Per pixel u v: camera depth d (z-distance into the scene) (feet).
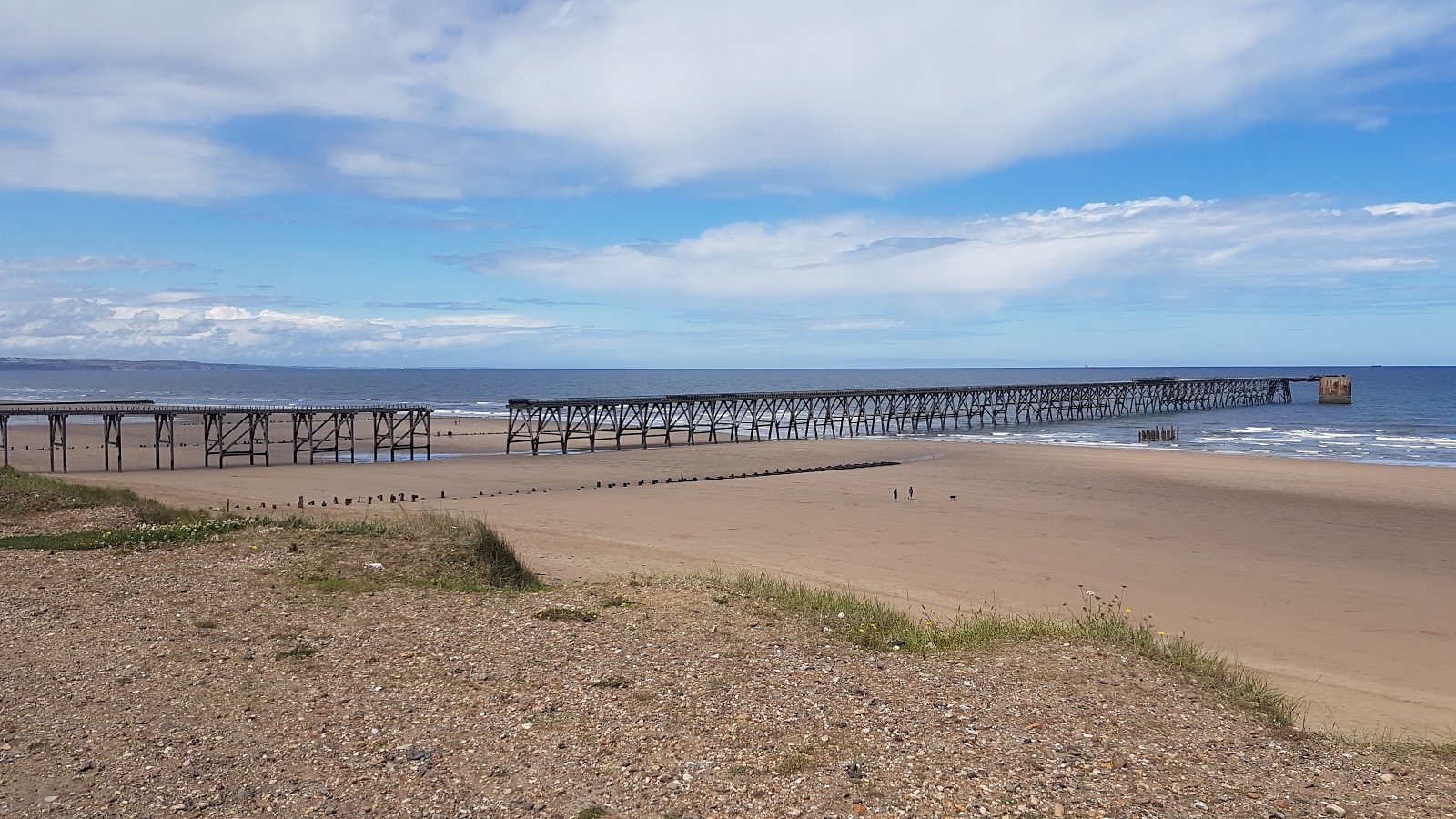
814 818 20.16
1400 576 68.85
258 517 63.57
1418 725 37.35
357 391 504.84
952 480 124.67
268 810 20.36
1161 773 23.21
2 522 63.31
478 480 129.80
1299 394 441.68
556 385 625.82
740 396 216.54
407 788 21.62
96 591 41.96
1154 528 88.02
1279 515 95.50
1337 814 21.02
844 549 77.10
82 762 22.74
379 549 51.78
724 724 26.03
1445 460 154.92
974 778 22.39
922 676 31.19
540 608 40.52
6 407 244.01
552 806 20.74
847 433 240.12
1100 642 36.35
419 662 32.01
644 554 72.84
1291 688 42.88
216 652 32.73
